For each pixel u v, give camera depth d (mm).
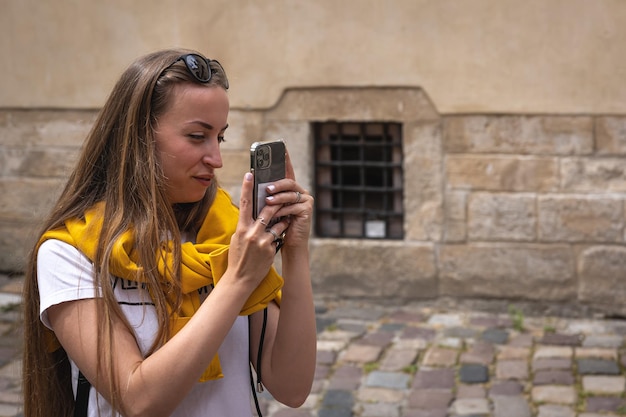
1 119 6801
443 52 5980
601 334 5621
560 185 5922
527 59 5871
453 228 6117
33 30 6656
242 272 1620
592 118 5836
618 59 5758
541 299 6027
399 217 6363
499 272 6070
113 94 1739
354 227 6445
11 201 6836
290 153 6309
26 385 1824
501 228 6039
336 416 4391
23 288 1813
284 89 6250
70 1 6551
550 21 5812
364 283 6309
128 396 1570
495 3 5867
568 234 5941
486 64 5930
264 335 1883
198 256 1689
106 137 1732
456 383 4824
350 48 6113
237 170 6391
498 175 6000
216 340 1582
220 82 1737
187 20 6332
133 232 1657
